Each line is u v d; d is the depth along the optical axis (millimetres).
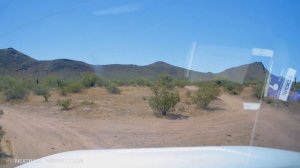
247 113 9859
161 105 10258
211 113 10547
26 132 7910
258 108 9805
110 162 2934
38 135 7852
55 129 8336
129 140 7742
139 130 8570
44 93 10195
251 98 9781
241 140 8664
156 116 9977
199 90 11273
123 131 8383
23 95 9789
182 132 8672
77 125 8797
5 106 9414
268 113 10453
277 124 9836
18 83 9555
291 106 10758
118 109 10023
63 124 8812
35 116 9070
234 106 10414
